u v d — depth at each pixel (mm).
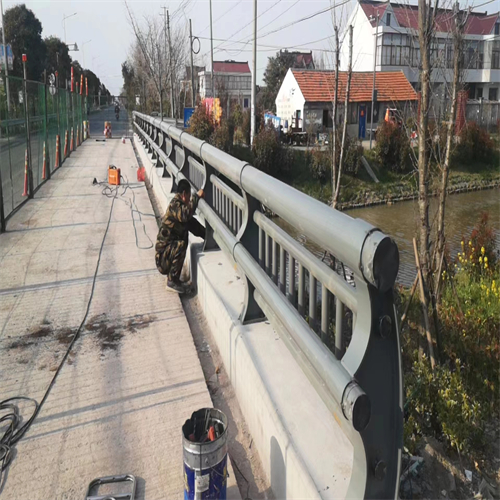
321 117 37688
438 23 4934
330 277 2328
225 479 2434
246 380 3260
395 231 18281
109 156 19266
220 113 28172
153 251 6707
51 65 60938
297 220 2342
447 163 4770
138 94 51156
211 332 4512
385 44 39250
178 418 3244
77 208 9305
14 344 4215
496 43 43094
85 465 2844
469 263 7699
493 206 22125
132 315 4766
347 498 2010
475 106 37344
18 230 7727
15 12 54688
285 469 2482
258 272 3340
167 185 9555
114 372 3781
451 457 3176
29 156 10141
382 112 35938
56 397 3471
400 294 5797
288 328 2627
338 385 1899
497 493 2918
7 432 3107
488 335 4727
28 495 2637
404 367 4066
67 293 5281
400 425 1951
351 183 24375
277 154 24125
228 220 4680
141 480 2730
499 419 3709
